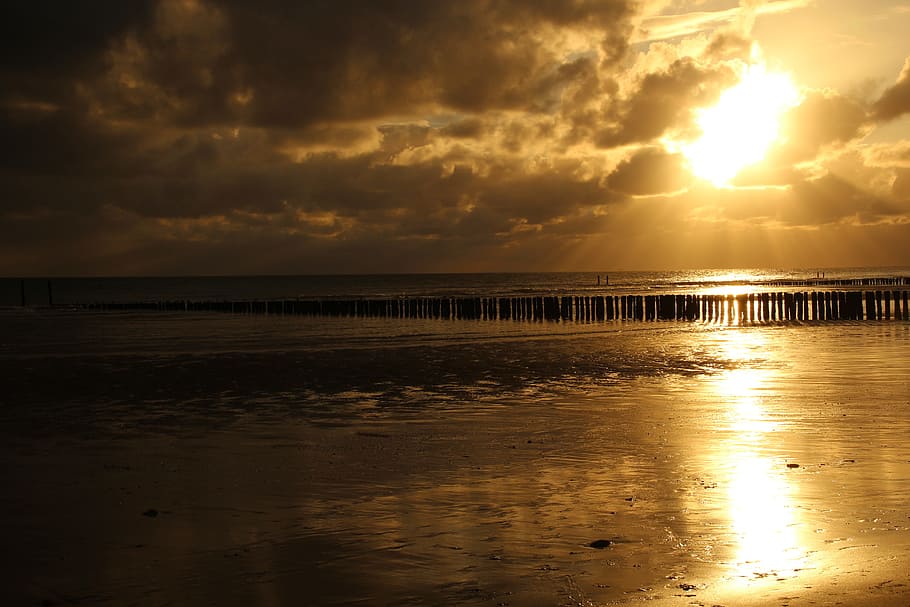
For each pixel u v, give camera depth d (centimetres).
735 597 531
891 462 963
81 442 1194
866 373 1888
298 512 782
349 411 1469
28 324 4622
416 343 3030
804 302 4269
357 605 543
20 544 690
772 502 784
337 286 14125
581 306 4800
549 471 945
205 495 856
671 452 1043
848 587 542
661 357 2370
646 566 604
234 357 2559
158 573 615
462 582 580
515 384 1814
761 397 1532
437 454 1060
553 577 584
